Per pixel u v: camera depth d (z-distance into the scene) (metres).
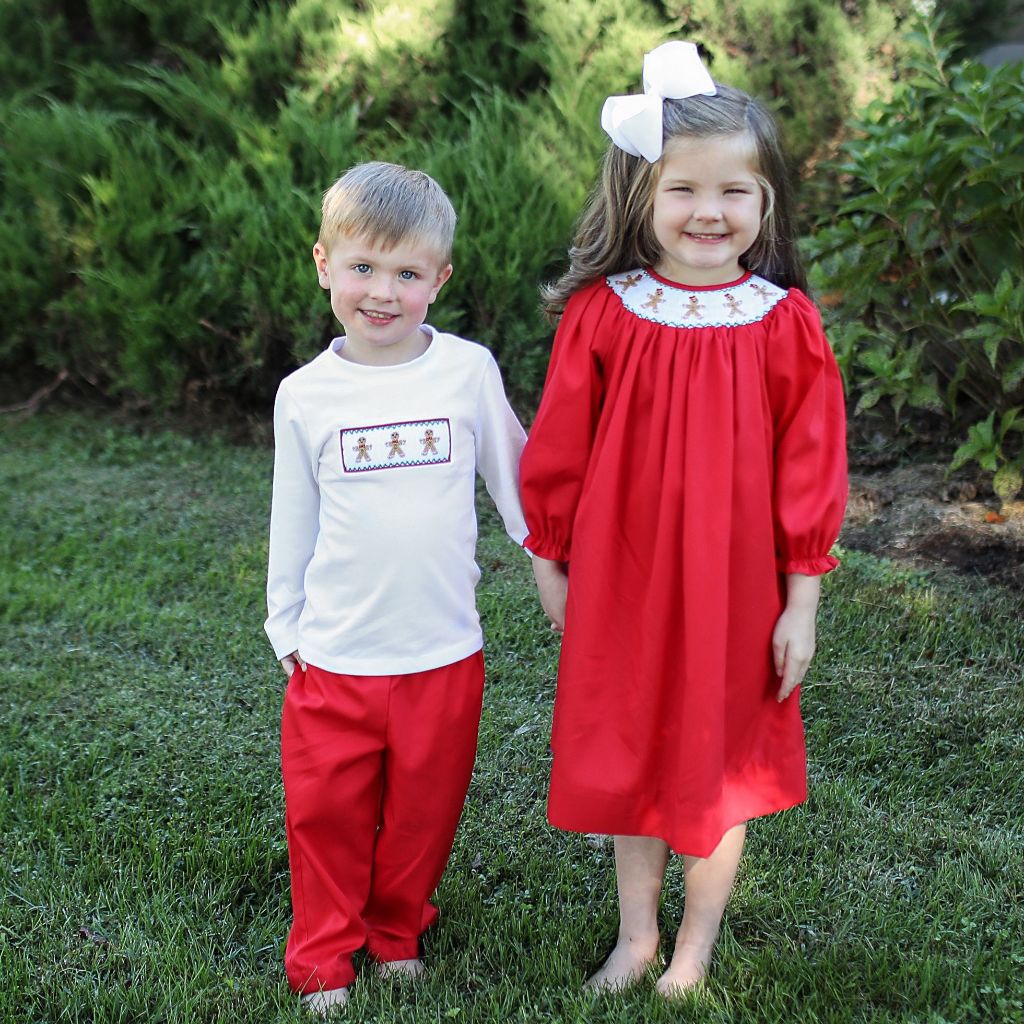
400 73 5.67
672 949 2.44
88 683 3.54
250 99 5.79
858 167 4.06
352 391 2.18
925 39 4.21
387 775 2.30
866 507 4.24
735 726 2.19
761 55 5.42
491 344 5.21
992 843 2.70
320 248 2.20
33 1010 2.29
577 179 5.29
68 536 4.59
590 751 2.22
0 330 5.97
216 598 4.11
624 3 5.48
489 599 3.96
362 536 2.19
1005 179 3.82
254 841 2.74
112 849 2.78
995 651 3.45
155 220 5.50
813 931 2.45
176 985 2.29
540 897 2.59
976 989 2.25
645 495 2.13
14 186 5.82
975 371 4.28
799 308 2.13
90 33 6.25
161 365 5.57
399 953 2.39
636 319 2.13
